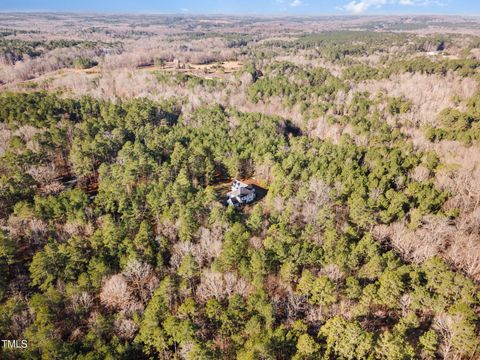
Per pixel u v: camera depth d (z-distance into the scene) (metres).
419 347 49.97
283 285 63.06
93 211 78.38
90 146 103.38
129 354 50.25
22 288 63.03
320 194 82.12
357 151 108.00
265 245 66.88
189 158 102.06
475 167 96.06
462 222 72.19
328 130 133.88
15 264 67.94
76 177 104.81
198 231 72.69
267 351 45.69
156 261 66.38
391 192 81.00
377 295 56.06
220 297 59.31
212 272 62.06
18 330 53.72
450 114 128.75
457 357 48.78
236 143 114.38
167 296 58.03
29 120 119.50
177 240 73.31
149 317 52.09
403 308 55.50
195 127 130.88
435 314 55.72
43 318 52.78
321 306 56.75
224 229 73.56
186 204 79.19
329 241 65.88
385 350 45.16
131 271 61.84
